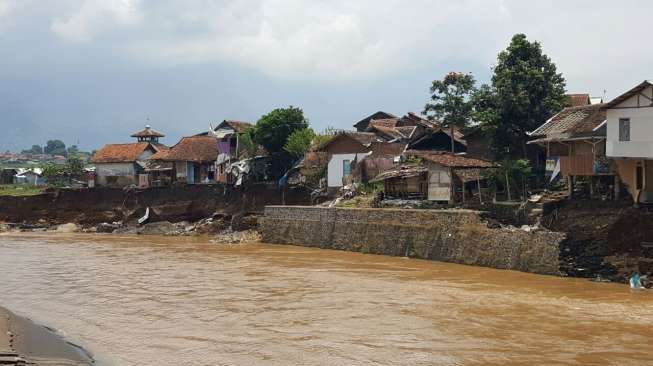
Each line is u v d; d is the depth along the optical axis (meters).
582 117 42.19
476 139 53.44
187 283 36.22
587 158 38.81
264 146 71.12
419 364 20.73
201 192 71.75
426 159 48.16
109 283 36.75
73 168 95.44
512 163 46.81
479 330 24.69
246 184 68.50
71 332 25.97
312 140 66.94
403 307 28.81
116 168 85.12
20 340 23.62
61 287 35.88
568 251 35.53
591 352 21.66
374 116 84.44
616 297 29.86
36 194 77.88
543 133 43.19
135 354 22.59
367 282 35.19
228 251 51.16
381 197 52.59
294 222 55.00
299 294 32.34
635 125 35.75
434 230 43.00
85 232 71.25
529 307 28.22
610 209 36.19
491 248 39.06
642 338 23.27
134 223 72.31
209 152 79.38
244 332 25.16
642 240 33.59
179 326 26.33
